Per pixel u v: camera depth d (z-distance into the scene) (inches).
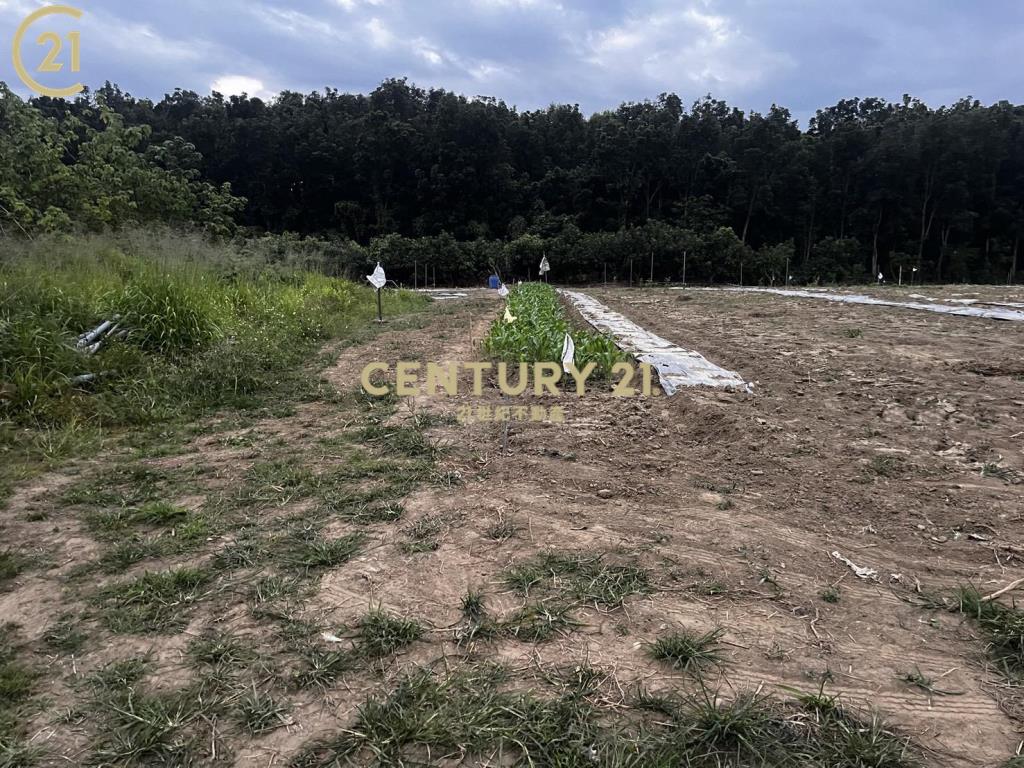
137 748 64.1
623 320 467.2
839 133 2097.7
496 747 64.8
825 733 66.8
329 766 62.6
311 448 163.5
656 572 99.5
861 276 1836.9
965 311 491.5
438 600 92.0
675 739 65.3
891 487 133.5
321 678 75.2
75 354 208.4
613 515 120.5
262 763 62.9
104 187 543.2
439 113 2036.2
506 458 152.3
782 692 73.0
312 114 2078.0
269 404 210.7
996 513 120.6
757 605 90.8
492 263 1605.6
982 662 79.1
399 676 75.7
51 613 89.1
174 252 399.9
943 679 75.8
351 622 86.7
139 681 75.0
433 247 1583.4
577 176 2070.6
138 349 238.1
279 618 87.6
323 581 97.2
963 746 65.6
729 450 156.8
